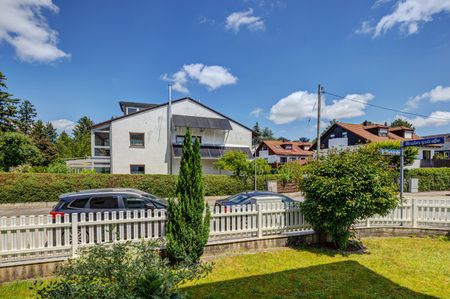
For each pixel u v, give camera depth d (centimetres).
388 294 436
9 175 1459
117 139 2058
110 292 264
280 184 2086
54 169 1833
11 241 509
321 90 2088
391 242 735
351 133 3353
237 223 677
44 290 279
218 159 2136
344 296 430
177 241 555
